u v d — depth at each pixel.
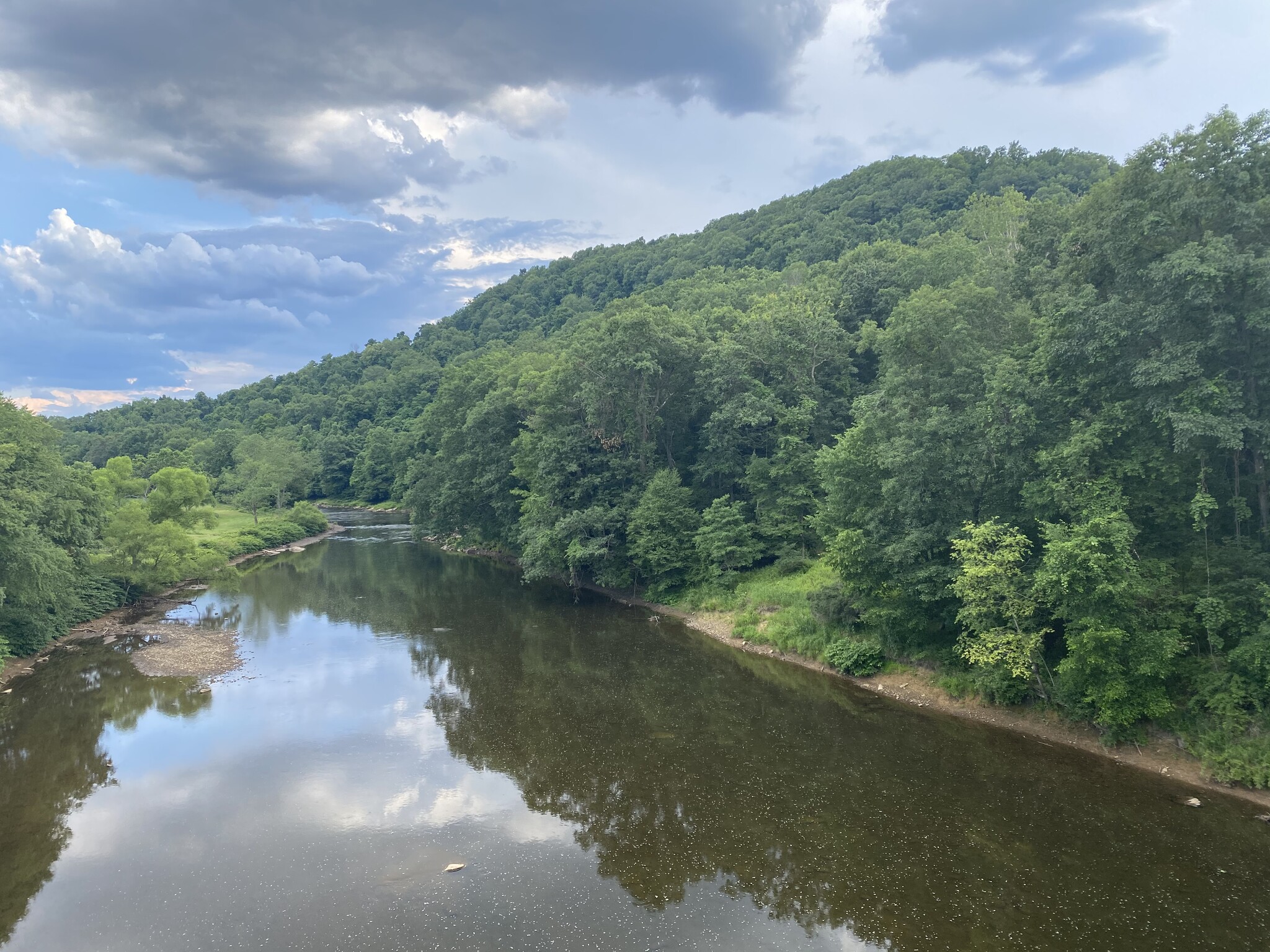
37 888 18.03
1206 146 23.52
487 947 15.65
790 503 46.31
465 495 74.94
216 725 28.77
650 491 49.56
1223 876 17.88
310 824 21.06
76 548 42.44
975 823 20.59
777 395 50.56
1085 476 25.06
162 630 43.94
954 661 30.95
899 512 31.86
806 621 37.66
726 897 17.50
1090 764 24.02
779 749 25.95
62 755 26.06
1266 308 21.22
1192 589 23.94
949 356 31.48
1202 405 22.39
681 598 48.19
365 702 31.20
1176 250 23.98
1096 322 24.86
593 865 18.91
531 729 28.02
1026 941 15.77
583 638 41.53
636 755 25.58
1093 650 23.30
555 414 58.59
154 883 18.17
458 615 47.62
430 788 23.28
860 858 19.03
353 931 16.23
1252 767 21.12
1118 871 18.17
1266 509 24.00
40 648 39.00
